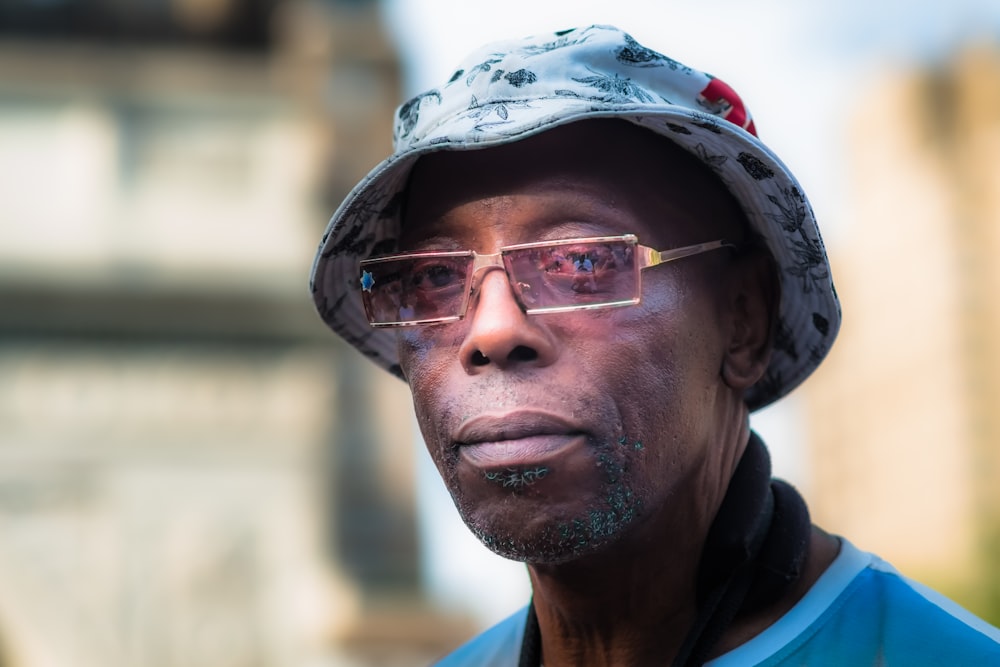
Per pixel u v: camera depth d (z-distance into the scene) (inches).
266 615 391.5
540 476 49.4
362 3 434.3
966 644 51.1
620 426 50.6
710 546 55.6
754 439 60.2
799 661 53.1
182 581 393.4
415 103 56.4
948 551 689.6
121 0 424.8
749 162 53.6
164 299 412.2
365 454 409.4
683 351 53.1
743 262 57.7
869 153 1018.7
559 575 56.1
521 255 51.2
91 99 420.8
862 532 971.9
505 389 50.1
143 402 406.0
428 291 53.4
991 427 900.0
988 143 951.0
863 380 1016.9
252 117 427.5
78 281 409.4
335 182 425.7
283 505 402.3
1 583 384.2
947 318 932.6
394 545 402.0
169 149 423.2
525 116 51.4
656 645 56.4
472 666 67.7
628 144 53.6
